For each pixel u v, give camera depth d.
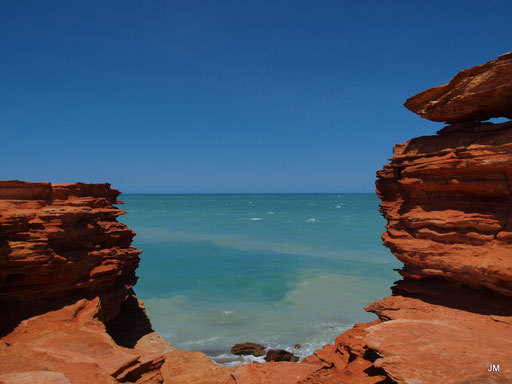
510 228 12.16
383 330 11.34
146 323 19.17
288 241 54.88
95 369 10.03
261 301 27.33
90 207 16.30
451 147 14.23
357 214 109.00
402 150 16.44
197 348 19.61
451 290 13.68
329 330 21.86
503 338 10.49
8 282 12.83
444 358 9.27
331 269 36.38
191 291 30.00
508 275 11.38
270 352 18.44
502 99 12.96
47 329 12.34
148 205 182.38
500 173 12.40
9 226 12.51
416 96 15.43
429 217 13.94
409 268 14.55
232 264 39.47
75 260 14.48
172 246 51.28
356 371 11.34
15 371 9.45
